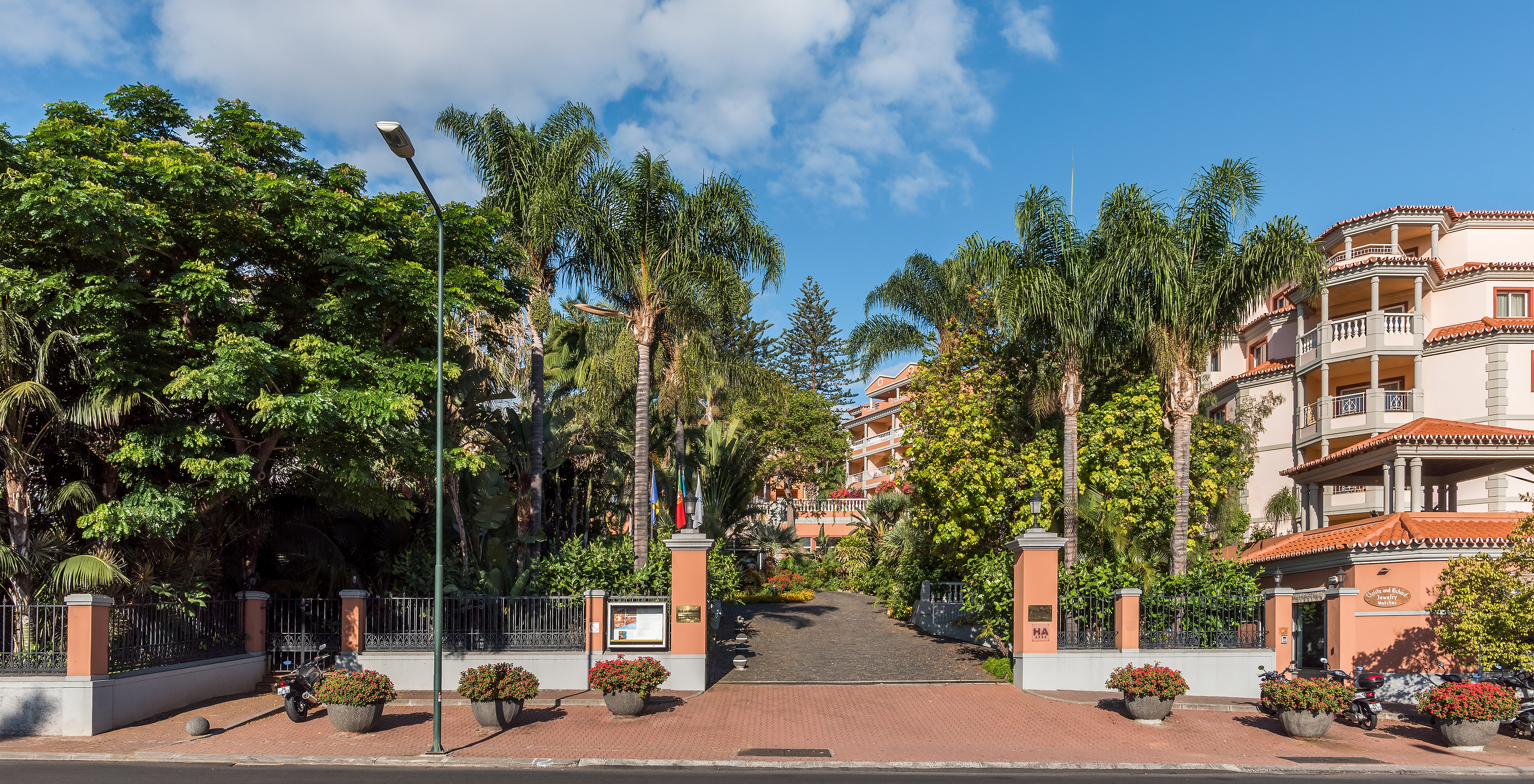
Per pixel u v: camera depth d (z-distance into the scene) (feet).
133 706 52.11
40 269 53.42
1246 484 111.75
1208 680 64.85
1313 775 45.60
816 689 65.36
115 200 47.88
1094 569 69.92
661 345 83.35
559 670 63.62
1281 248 68.90
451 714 56.54
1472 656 59.00
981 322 86.07
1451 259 110.11
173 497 54.24
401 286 60.54
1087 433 78.69
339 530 76.07
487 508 75.92
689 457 109.19
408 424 61.52
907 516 103.76
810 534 161.79
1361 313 111.86
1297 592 73.10
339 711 50.24
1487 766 47.19
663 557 73.87
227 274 56.49
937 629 88.22
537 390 81.41
